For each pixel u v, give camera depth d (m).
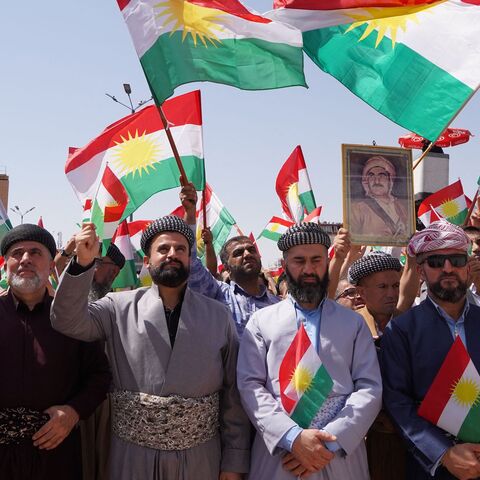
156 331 2.97
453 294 2.98
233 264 4.55
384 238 3.65
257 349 3.03
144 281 5.96
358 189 3.66
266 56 3.95
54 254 3.26
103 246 3.79
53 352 3.05
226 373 3.10
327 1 4.18
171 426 2.85
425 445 2.78
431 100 3.96
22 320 3.09
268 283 5.93
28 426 2.93
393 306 3.69
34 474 2.90
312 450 2.66
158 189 4.80
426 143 8.46
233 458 2.96
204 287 4.11
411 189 3.74
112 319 3.09
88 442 3.61
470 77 3.90
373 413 2.83
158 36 3.81
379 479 3.20
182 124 4.88
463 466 2.67
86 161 5.03
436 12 4.09
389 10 4.15
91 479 3.60
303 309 3.11
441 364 2.93
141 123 4.99
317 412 2.82
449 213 6.05
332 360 2.96
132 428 2.89
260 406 2.83
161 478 2.82
